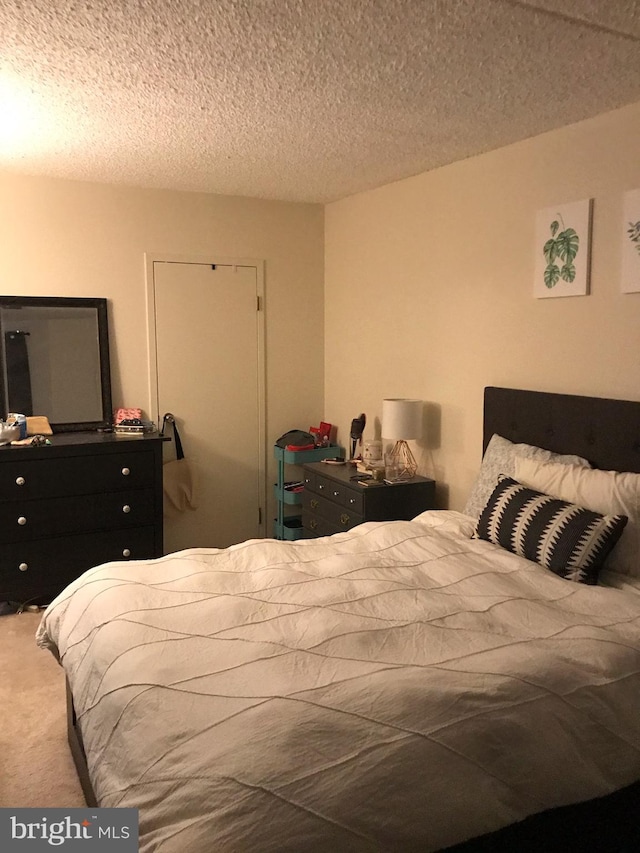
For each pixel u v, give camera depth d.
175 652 1.86
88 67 2.29
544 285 3.07
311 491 4.23
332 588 2.31
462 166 3.52
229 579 2.39
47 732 2.66
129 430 4.02
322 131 3.02
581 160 2.88
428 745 1.49
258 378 4.66
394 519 3.72
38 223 3.97
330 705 1.57
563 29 2.01
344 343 4.65
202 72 2.34
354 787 1.38
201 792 1.37
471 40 2.09
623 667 1.86
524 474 2.84
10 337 3.95
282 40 2.09
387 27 2.00
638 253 2.65
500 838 1.53
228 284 4.50
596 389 2.88
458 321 3.62
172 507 4.47
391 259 4.11
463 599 2.24
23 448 3.54
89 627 2.15
